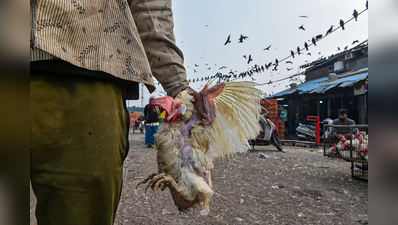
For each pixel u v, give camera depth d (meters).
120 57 1.06
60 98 0.91
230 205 3.16
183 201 1.20
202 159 1.24
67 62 0.91
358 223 2.66
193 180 1.16
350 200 3.38
